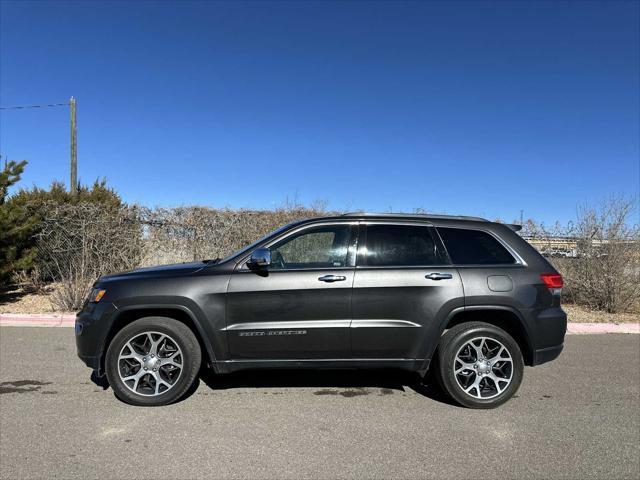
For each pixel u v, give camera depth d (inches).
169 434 161.3
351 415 179.8
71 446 151.9
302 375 229.0
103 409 183.3
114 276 196.5
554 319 190.7
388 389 209.9
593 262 394.6
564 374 234.2
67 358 254.2
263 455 147.0
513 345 187.0
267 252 183.3
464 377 189.6
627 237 388.5
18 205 447.5
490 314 194.2
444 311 186.1
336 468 139.4
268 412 181.9
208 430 164.9
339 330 185.2
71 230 465.4
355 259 191.0
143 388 188.2
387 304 186.1
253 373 231.6
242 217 502.6
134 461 142.4
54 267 470.3
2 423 169.8
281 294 185.2
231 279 186.9
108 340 191.8
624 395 204.2
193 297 184.2
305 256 194.7
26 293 452.1
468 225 200.1
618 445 156.6
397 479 133.8
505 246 196.9
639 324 344.8
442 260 192.1
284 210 505.7
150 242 489.7
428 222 198.8
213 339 185.3
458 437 161.3
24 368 236.1
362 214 199.0
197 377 206.7
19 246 436.1
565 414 182.5
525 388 212.8
